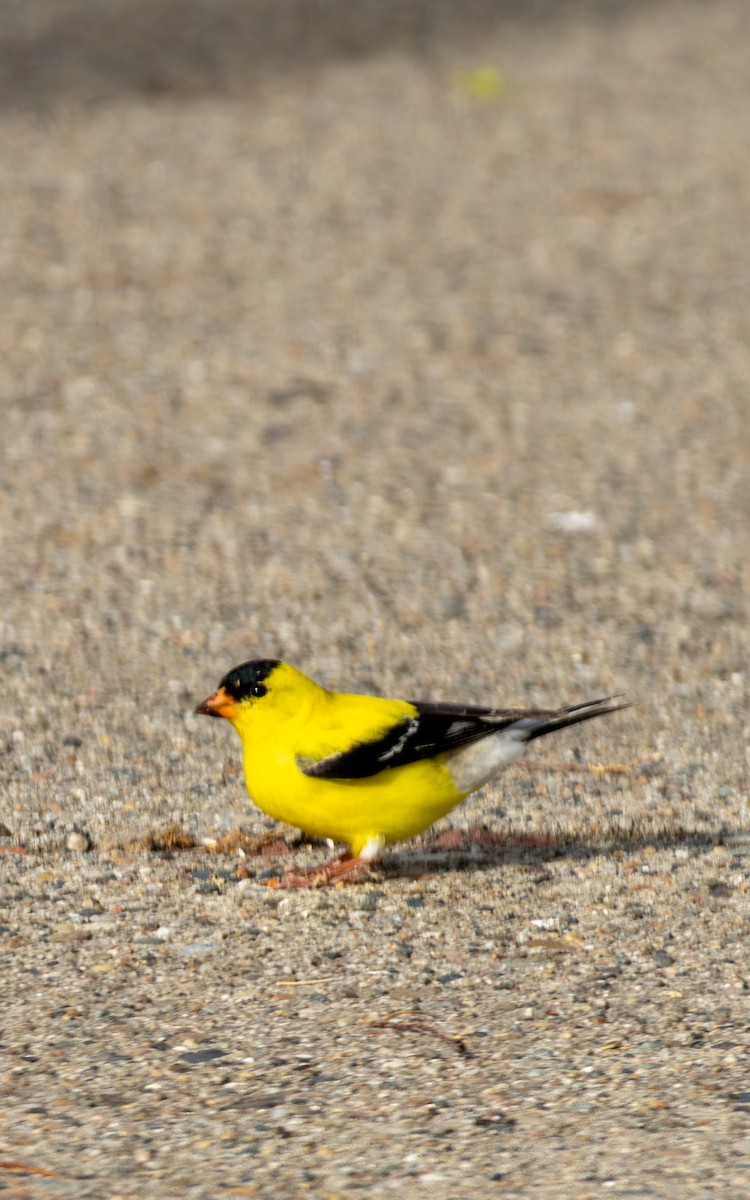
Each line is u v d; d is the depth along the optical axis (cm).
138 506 1463
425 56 2939
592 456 1594
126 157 2414
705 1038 685
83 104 2659
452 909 834
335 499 1489
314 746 828
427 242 2141
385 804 838
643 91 2769
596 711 871
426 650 1210
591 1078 649
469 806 971
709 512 1478
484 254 2108
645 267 2081
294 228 2175
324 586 1318
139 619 1252
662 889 858
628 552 1397
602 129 2575
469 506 1482
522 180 2367
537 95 2736
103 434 1612
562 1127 608
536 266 2075
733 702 1138
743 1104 623
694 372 1794
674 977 750
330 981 746
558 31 3116
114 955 773
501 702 1128
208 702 846
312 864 895
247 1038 687
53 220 2173
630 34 3106
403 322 1903
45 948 779
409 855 909
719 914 824
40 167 2369
